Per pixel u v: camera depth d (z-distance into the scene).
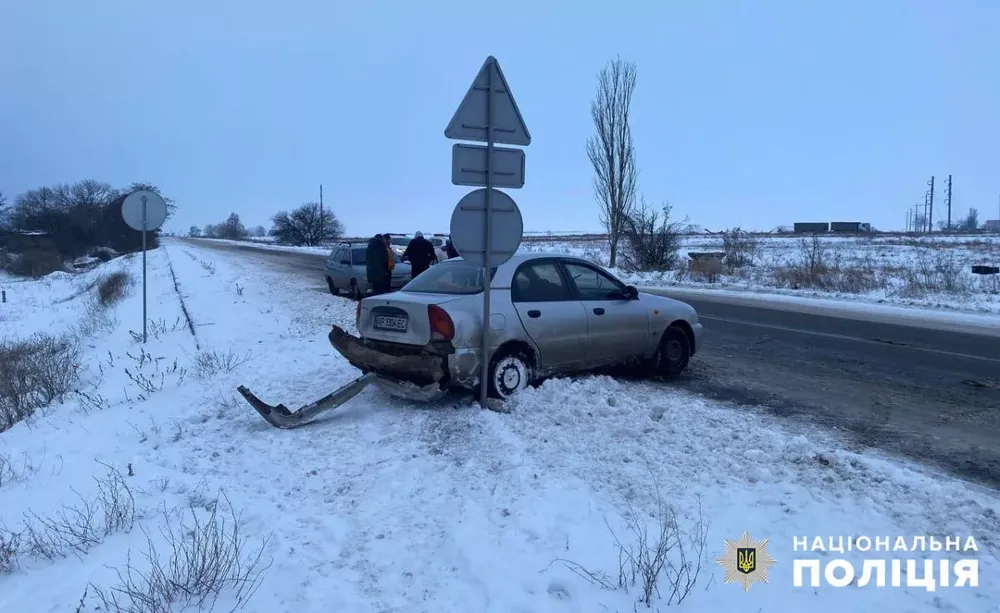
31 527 4.62
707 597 3.55
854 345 12.03
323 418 7.01
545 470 5.29
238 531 4.43
